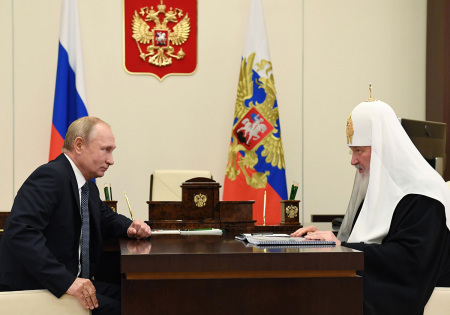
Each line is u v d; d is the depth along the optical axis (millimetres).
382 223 2584
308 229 2707
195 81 6016
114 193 5910
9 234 2414
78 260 2730
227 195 5551
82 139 2768
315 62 6109
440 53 5922
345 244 2441
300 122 6094
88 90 5902
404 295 2369
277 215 5461
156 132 5977
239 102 5645
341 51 6137
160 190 4805
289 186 6066
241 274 2025
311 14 6109
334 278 2035
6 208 5797
